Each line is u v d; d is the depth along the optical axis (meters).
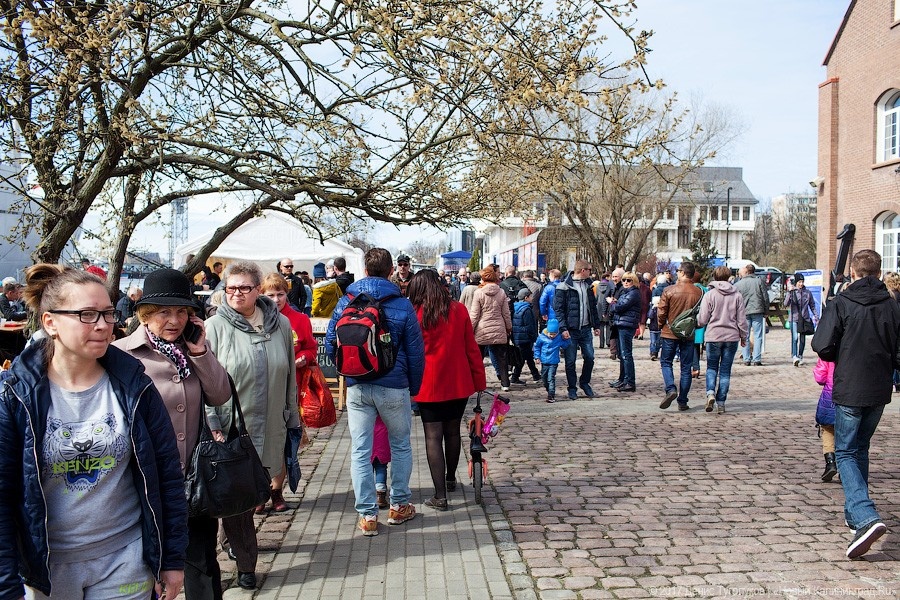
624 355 12.75
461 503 6.28
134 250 11.66
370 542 5.32
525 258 22.97
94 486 2.66
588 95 6.41
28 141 7.02
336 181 7.85
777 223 83.81
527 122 7.07
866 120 24.91
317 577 4.69
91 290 2.65
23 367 2.62
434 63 6.22
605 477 7.05
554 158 7.80
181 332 3.76
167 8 6.70
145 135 6.82
